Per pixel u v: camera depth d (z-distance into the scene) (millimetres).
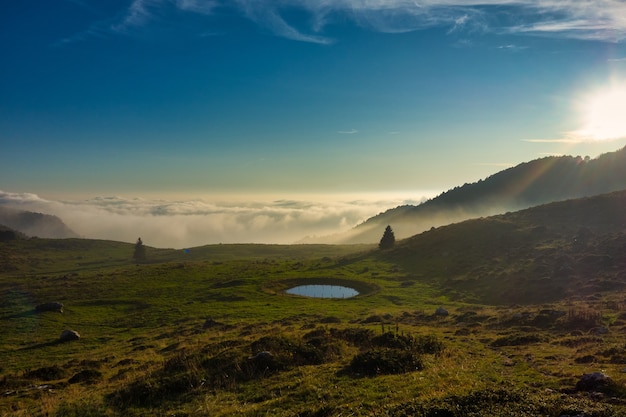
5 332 62688
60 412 22266
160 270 121938
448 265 99875
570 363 24703
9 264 164500
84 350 52000
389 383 21312
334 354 30953
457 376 21781
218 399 22312
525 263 86500
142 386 24906
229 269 123125
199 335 52875
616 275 69312
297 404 19500
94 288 97125
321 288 95062
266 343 31484
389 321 56312
